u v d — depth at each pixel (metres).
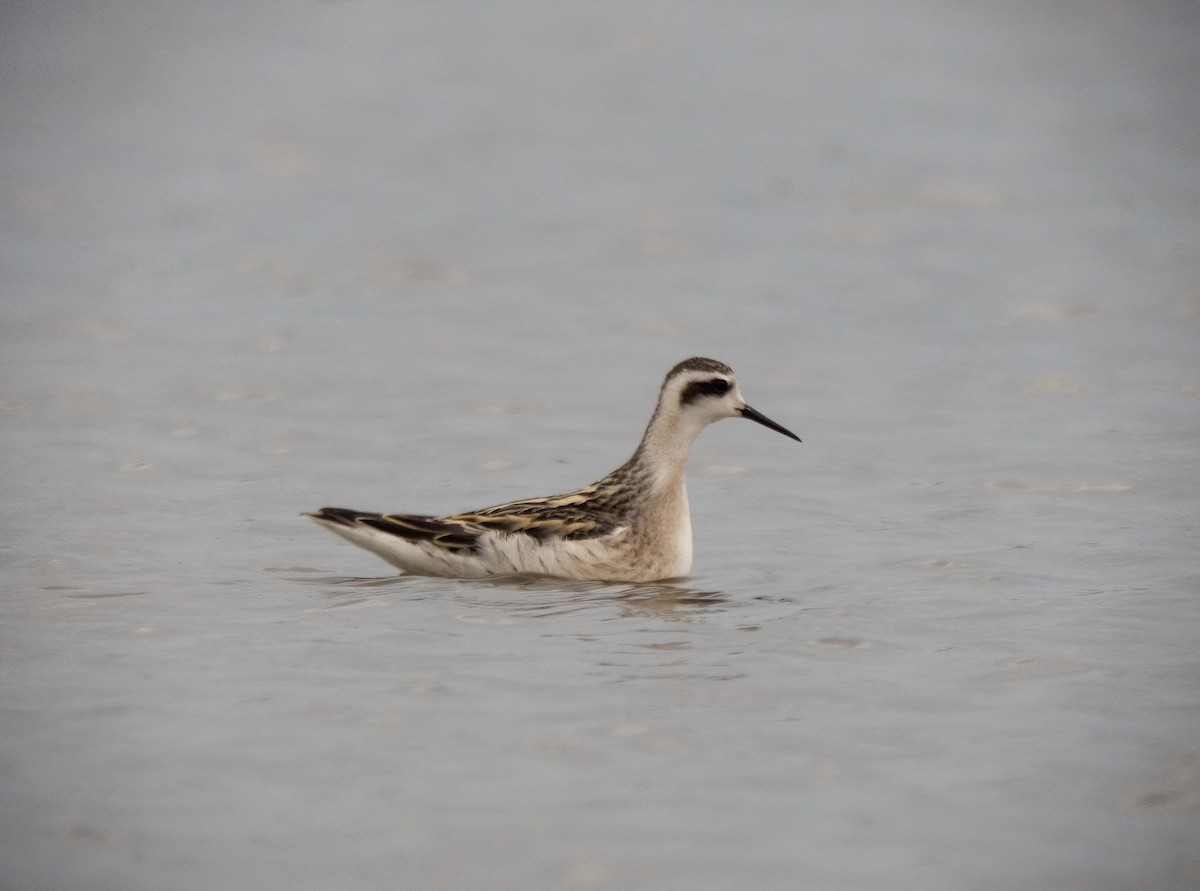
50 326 23.05
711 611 12.94
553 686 11.12
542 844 8.90
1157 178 33.09
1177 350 21.69
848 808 9.31
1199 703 10.69
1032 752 10.00
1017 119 38.69
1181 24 49.41
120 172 34.16
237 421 18.86
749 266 26.94
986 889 8.48
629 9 51.59
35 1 51.00
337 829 9.05
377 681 11.20
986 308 24.23
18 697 10.84
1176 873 8.62
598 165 34.56
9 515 15.37
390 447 18.03
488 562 13.97
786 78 43.00
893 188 32.50
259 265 26.97
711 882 8.53
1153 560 13.95
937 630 12.30
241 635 12.19
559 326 23.47
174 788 9.52
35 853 8.77
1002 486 16.39
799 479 16.98
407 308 24.47
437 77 43.12
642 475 14.01
